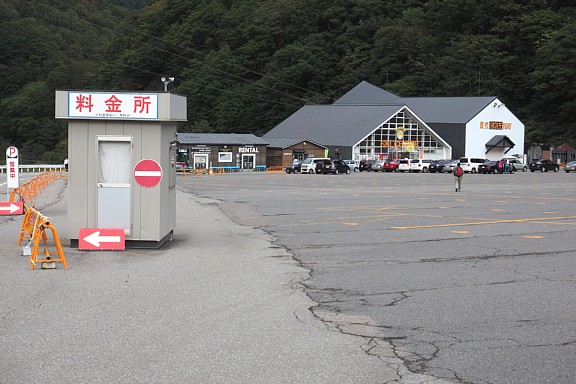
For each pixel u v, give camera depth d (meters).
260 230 20.08
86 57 150.00
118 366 7.40
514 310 10.09
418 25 135.25
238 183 50.59
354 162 85.50
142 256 15.06
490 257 15.04
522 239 18.06
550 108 114.56
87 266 13.71
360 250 16.05
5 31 139.62
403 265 13.98
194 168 80.25
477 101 102.00
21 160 110.94
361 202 31.05
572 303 10.55
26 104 122.75
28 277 12.45
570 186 47.31
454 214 25.08
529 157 110.69
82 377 7.04
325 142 95.44
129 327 9.02
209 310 10.03
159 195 15.91
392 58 129.25
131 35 141.62
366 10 142.25
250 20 137.00
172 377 7.05
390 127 96.69
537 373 7.27
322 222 22.25
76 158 15.80
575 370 7.36
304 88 128.75
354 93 114.44
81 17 171.38
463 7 127.56
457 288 11.69
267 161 90.06
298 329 9.01
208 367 7.38
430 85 122.88
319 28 142.25
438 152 98.81
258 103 122.88
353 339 8.55
